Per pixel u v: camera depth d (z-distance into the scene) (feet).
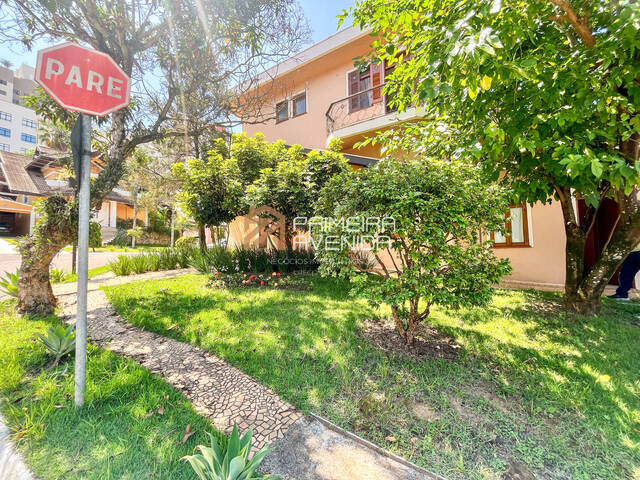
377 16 11.20
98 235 26.71
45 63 6.18
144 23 15.61
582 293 14.07
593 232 21.03
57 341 8.54
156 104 18.28
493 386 7.97
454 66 6.47
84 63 6.63
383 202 9.34
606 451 5.85
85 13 13.65
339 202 10.66
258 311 13.79
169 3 14.19
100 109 6.81
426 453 5.69
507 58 7.27
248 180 26.25
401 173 9.88
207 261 24.81
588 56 9.00
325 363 8.92
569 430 6.39
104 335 11.03
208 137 30.94
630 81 8.52
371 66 30.66
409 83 12.04
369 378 8.16
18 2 12.98
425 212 8.77
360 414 6.73
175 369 8.57
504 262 9.49
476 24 6.82
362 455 5.65
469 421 6.59
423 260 8.82
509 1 7.51
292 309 14.11
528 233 21.79
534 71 7.97
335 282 20.11
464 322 12.94
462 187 9.11
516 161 13.03
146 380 7.74
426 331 11.68
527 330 12.00
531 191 13.02
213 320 12.56
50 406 6.48
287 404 7.06
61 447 5.45
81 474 4.89
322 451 5.71
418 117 23.71
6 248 48.83
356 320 12.59
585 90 8.35
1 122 115.96
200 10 14.79
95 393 6.93
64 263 33.96
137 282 21.24
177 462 5.17
